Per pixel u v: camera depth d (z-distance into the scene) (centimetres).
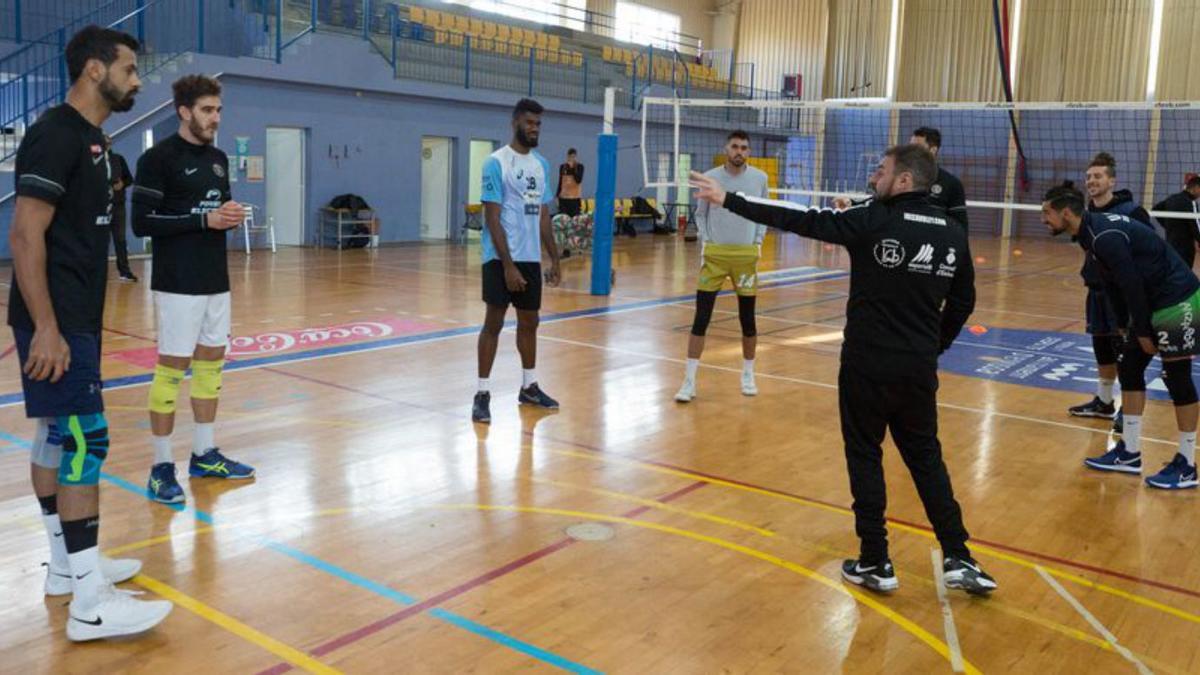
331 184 1622
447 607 317
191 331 400
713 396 635
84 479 283
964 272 338
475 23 2025
